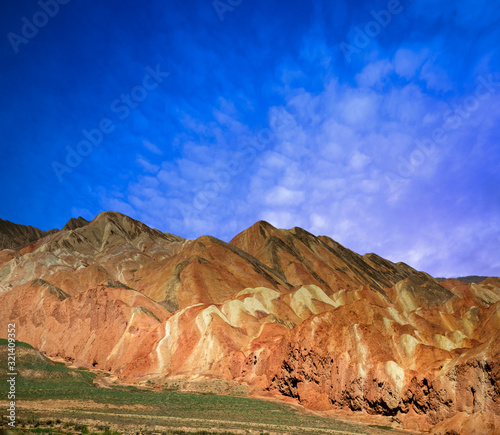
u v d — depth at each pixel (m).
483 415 54.00
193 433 47.50
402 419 63.25
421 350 77.19
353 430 56.97
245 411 66.31
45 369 82.62
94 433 43.53
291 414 66.50
